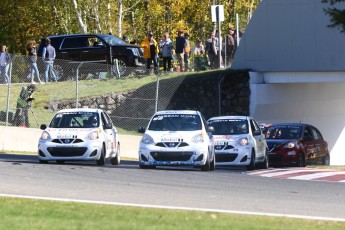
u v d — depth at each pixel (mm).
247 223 44281
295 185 66688
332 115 145500
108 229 40500
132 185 62281
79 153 82875
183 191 59438
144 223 42906
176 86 129375
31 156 98188
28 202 50062
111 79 131250
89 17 199000
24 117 115000
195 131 81375
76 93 116188
